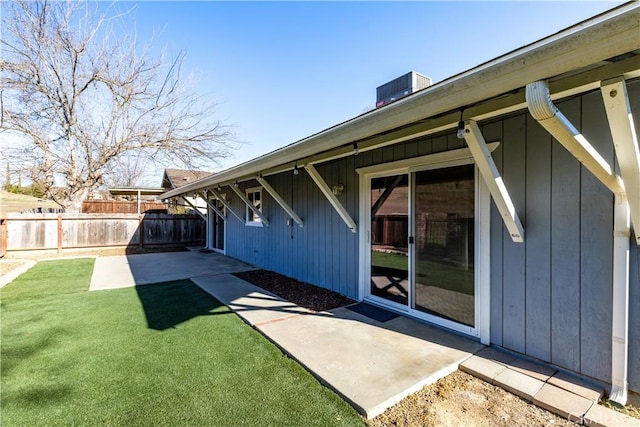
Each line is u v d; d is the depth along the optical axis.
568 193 2.65
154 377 2.65
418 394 2.42
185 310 4.46
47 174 12.21
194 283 6.18
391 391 2.37
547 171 2.78
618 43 1.33
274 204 7.34
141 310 4.46
